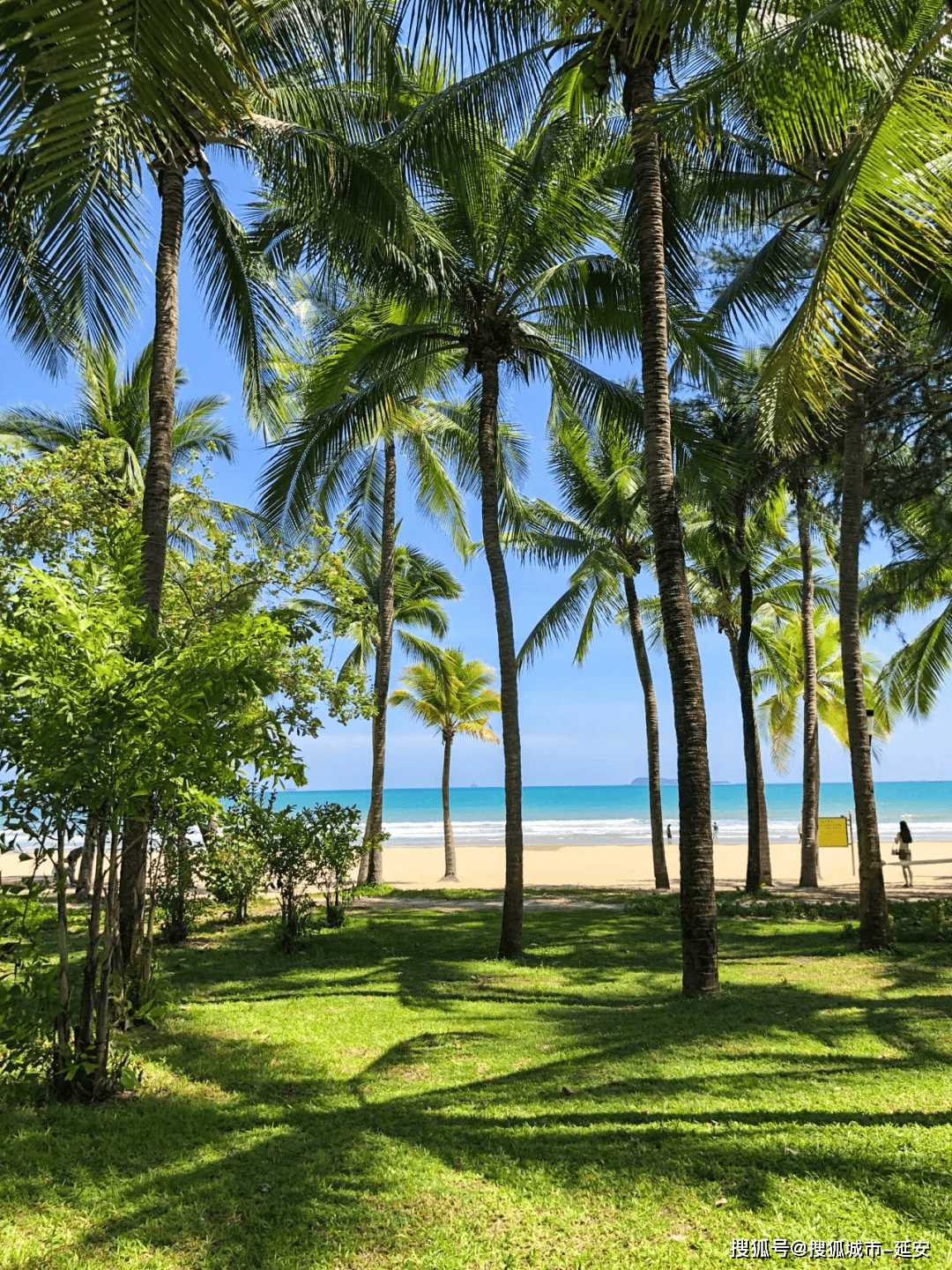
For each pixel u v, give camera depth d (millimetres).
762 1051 6156
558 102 10070
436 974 9766
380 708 21172
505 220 11062
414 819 82312
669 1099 5113
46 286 8148
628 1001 8250
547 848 48000
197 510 12523
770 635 26484
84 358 10109
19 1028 4918
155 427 8461
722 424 16469
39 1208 3811
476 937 12648
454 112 9055
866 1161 4074
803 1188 3836
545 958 10812
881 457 11828
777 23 7074
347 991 8828
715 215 11898
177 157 7609
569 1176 4059
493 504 11883
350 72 7895
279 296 10914
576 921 14297
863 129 3861
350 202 8609
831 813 78562
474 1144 4492
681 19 3383
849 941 11219
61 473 11367
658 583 9023
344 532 12281
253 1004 8203
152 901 7285
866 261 3799
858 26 4926
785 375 4605
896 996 7918
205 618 11156
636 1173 4055
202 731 5105
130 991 7023
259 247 11023
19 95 2410
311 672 11289
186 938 12539
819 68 4828
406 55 7551
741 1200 3752
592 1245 3436
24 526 10531
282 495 11773
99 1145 4527
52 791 4863
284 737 5562
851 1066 5773
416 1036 6930
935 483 11469
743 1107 4926
